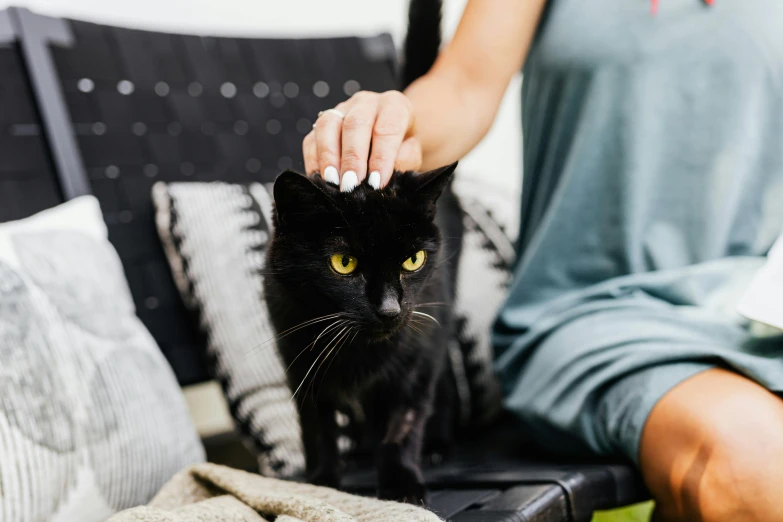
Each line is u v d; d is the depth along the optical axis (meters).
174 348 1.34
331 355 0.94
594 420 1.07
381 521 0.72
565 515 0.93
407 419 1.01
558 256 1.23
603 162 1.17
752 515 0.87
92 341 0.99
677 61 1.12
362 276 0.90
